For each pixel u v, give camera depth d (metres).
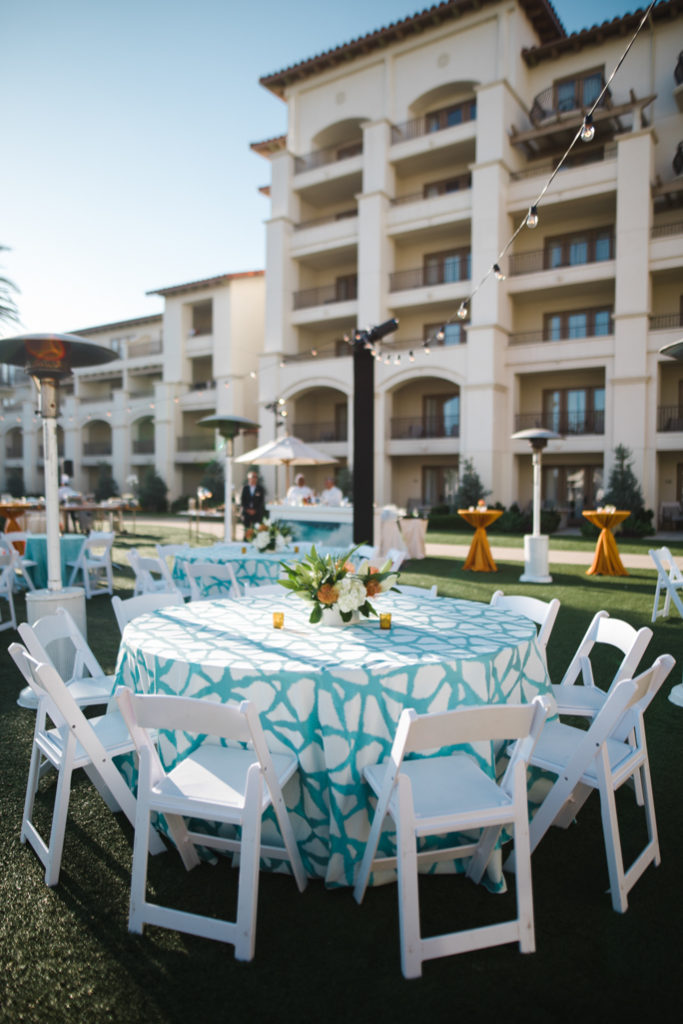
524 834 2.10
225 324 28.92
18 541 9.18
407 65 22.73
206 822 2.57
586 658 3.36
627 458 18.97
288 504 12.49
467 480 20.44
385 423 22.88
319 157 25.44
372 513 8.97
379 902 2.32
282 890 2.40
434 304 22.70
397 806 2.06
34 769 2.80
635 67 19.80
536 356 20.78
